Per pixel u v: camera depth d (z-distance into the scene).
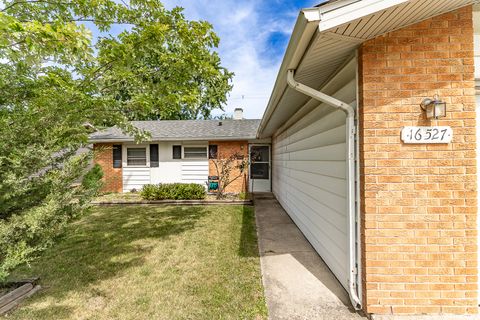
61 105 2.66
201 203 7.62
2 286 2.70
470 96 2.04
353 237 2.32
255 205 7.47
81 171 2.77
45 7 2.72
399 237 2.09
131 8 3.17
